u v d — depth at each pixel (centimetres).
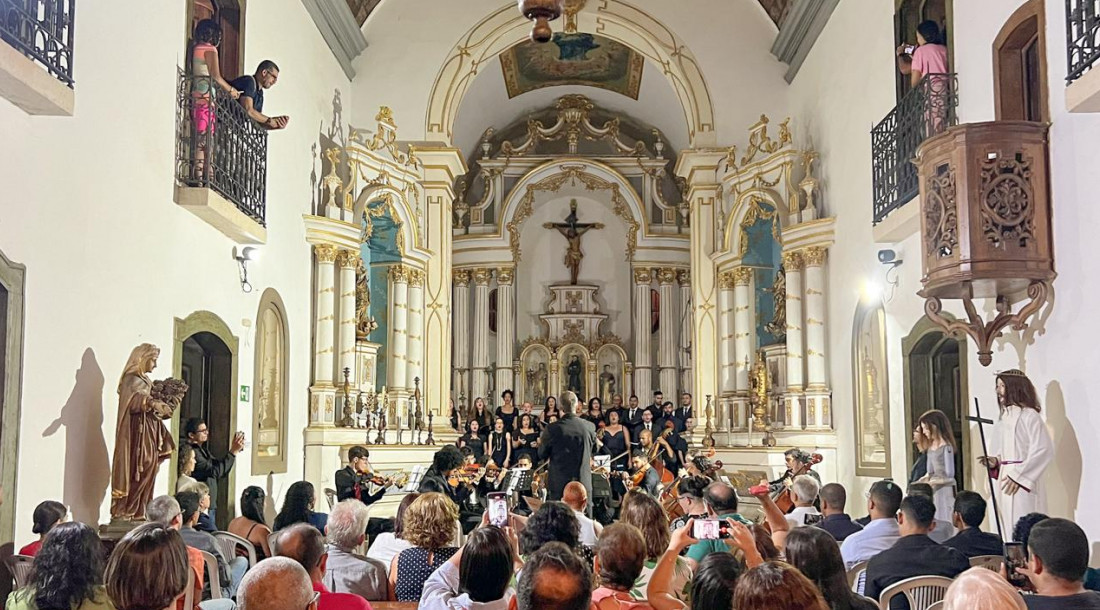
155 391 790
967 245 782
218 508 1109
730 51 1769
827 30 1462
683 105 1802
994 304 878
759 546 517
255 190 1135
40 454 710
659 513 560
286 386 1326
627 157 2330
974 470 930
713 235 1788
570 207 2359
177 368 961
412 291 1736
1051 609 419
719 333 1772
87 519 780
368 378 1658
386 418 1661
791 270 1496
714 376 1788
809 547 430
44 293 714
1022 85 873
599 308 2331
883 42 1196
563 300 2316
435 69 1759
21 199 684
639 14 1783
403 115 1752
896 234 1096
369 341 1664
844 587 429
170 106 945
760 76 1758
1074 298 745
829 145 1448
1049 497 795
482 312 2302
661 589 443
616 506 1587
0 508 655
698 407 1791
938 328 996
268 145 1249
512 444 1728
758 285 1725
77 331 762
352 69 1736
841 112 1384
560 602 316
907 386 1110
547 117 2406
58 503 623
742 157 1736
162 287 924
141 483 779
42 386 712
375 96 1748
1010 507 815
